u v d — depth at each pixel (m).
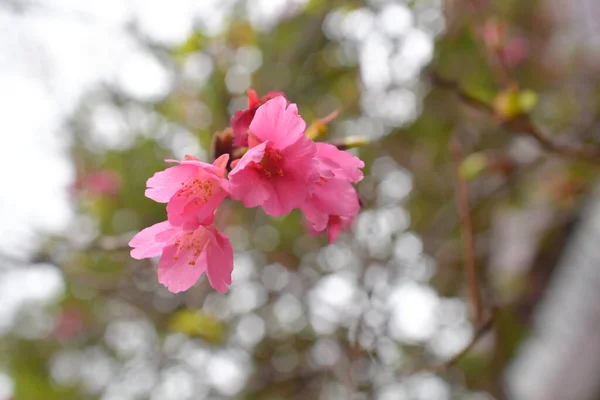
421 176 4.91
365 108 4.52
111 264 4.40
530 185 5.07
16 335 5.66
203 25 3.79
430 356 4.49
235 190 1.40
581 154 2.67
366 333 3.40
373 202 4.20
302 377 5.05
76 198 4.81
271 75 4.18
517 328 4.67
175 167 1.46
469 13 3.68
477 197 4.87
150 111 4.68
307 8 3.87
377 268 3.94
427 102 4.48
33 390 5.44
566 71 5.88
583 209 5.03
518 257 5.58
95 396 5.46
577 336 3.98
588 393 3.95
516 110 2.54
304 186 1.44
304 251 4.89
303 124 1.45
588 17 5.64
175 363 4.88
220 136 1.57
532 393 4.41
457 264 4.94
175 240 1.57
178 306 4.58
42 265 3.50
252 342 4.98
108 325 5.54
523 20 6.02
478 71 4.19
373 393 3.55
